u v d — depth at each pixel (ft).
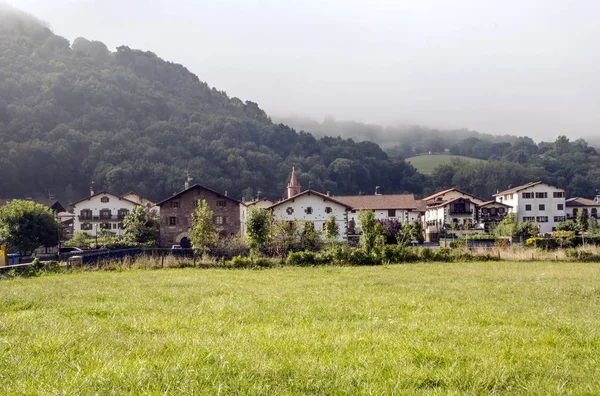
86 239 222.69
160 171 433.48
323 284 67.21
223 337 30.09
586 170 535.19
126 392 19.45
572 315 41.75
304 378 21.76
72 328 32.37
